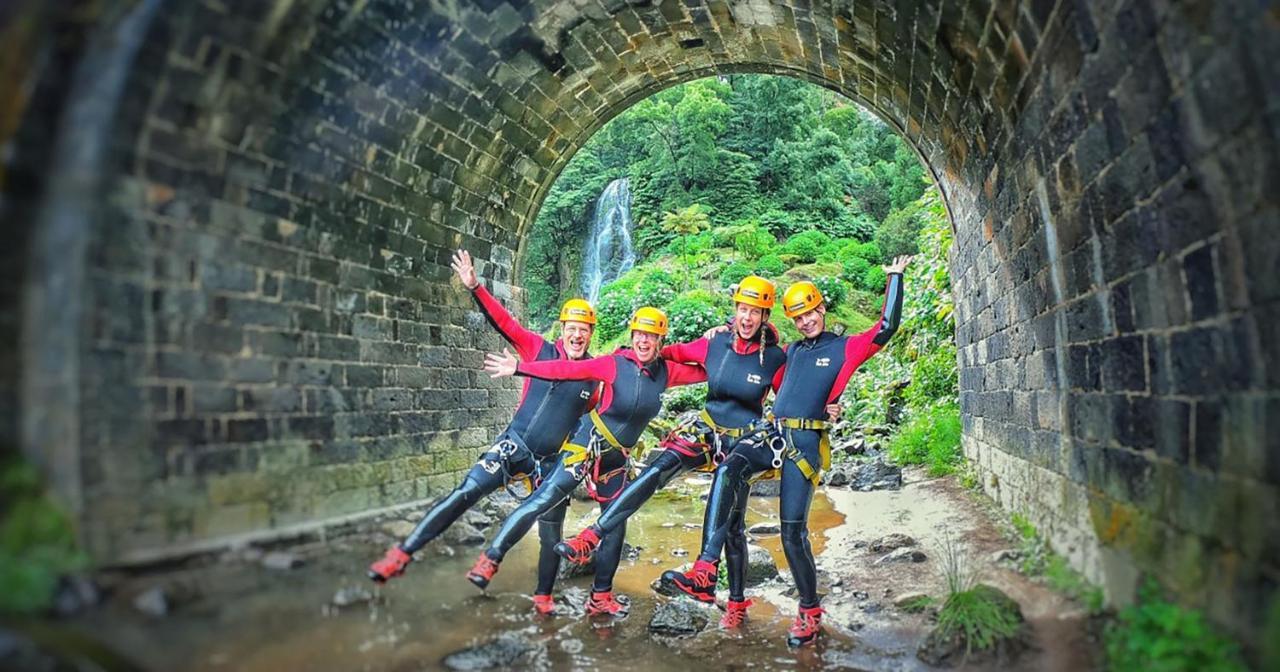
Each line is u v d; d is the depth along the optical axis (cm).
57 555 276
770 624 438
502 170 712
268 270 438
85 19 283
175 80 350
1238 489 253
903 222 1938
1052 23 345
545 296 2470
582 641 411
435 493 615
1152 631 291
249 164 417
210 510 381
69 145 290
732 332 455
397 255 581
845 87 741
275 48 403
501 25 565
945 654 362
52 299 286
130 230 335
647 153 2508
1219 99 244
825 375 427
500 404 743
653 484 438
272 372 439
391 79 509
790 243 1995
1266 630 233
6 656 246
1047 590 394
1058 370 434
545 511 436
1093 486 381
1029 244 473
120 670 277
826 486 829
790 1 605
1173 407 297
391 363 568
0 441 265
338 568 421
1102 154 339
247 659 325
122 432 327
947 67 507
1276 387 232
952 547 520
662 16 656
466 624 422
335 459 495
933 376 981
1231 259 253
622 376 455
